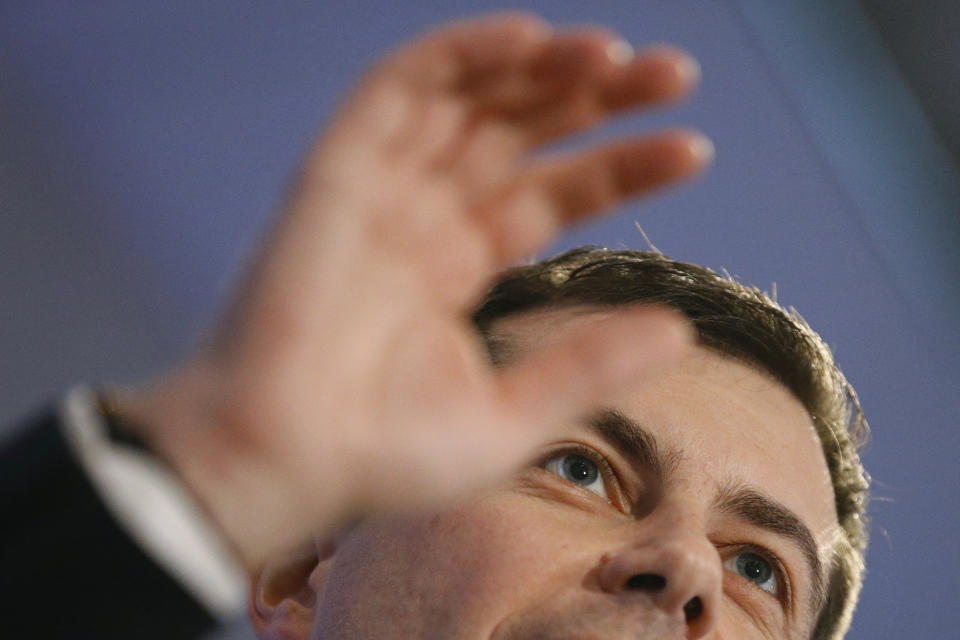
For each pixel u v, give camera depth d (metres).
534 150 1.04
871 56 4.78
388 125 0.98
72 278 3.63
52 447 0.83
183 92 3.90
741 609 2.07
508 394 0.98
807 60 4.70
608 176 1.05
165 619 0.83
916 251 4.90
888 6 4.71
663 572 1.66
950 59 4.72
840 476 2.46
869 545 4.65
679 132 1.05
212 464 0.85
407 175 0.98
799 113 4.71
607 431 2.01
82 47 3.73
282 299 0.88
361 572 1.82
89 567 0.82
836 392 2.49
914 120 4.84
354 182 0.94
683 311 2.34
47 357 3.54
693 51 4.59
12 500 0.82
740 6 4.57
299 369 0.87
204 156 3.93
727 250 4.63
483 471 0.95
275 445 0.86
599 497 1.92
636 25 4.48
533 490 1.89
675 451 2.00
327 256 0.90
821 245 4.78
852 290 4.84
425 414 0.93
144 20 3.81
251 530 0.86
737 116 4.64
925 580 4.69
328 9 4.04
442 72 1.00
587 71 1.01
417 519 1.82
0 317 3.47
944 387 4.91
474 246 0.99
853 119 4.77
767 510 2.08
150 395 0.87
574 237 4.30
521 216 1.01
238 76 3.98
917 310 4.92
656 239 4.51
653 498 1.96
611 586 1.69
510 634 1.68
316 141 0.96
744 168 4.65
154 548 0.82
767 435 2.17
